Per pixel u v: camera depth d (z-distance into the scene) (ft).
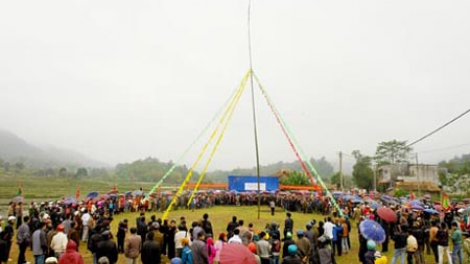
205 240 38.60
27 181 356.59
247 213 108.37
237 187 149.89
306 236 40.98
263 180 149.79
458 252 46.09
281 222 86.69
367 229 41.55
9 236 41.88
